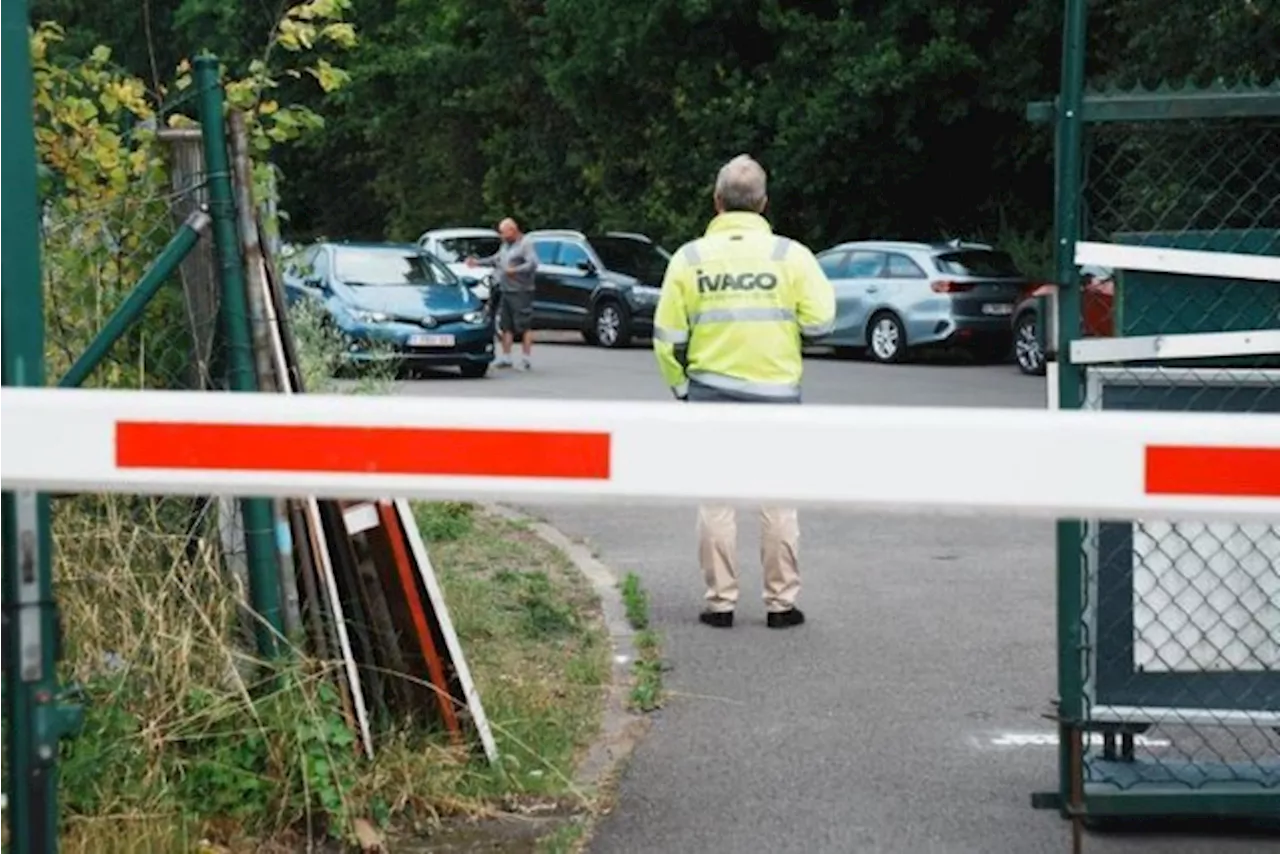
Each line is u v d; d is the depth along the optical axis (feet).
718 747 28.86
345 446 11.79
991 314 110.22
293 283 83.61
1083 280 24.44
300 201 229.86
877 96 142.82
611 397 92.68
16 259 13.48
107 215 26.53
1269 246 23.21
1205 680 23.68
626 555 45.32
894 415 11.42
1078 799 23.27
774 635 36.81
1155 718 23.59
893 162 146.72
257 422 11.87
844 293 115.14
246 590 24.47
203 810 22.99
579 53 166.91
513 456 11.68
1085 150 23.57
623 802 26.11
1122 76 26.16
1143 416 11.38
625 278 128.67
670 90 162.50
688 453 11.53
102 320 26.05
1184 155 24.26
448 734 26.02
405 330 100.78
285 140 29.27
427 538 45.32
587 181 180.24
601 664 33.12
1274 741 28.60
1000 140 144.05
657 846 24.27
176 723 23.29
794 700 31.71
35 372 13.55
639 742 29.12
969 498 11.38
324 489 11.83
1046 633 36.96
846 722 30.35
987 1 139.54
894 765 27.94
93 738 22.49
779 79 151.23
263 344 25.04
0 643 13.25
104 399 11.95
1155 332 23.22
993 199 147.43
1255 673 23.63
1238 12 89.97
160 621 23.80
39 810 13.43
